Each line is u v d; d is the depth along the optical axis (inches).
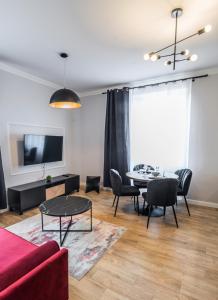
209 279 69.6
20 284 37.8
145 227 108.7
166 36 95.5
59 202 102.8
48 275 45.2
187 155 147.5
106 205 144.6
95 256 81.8
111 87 181.3
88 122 198.2
